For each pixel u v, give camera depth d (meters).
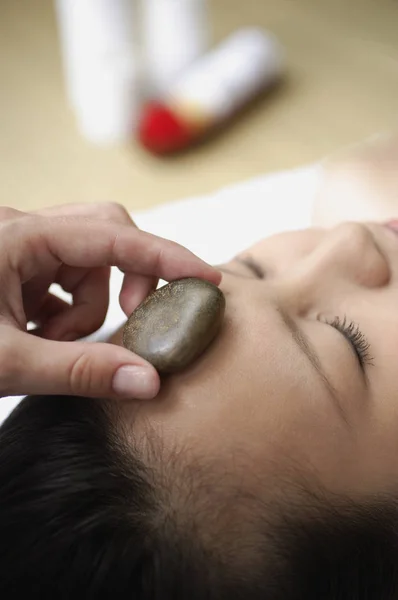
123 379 0.34
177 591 0.33
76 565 0.33
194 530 0.33
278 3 0.93
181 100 0.79
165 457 0.34
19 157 0.83
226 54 0.84
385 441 0.37
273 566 0.34
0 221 0.39
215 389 0.35
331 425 0.35
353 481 0.36
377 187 0.56
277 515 0.34
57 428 0.36
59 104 0.87
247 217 0.62
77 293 0.44
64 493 0.34
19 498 0.34
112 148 0.82
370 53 0.87
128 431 0.35
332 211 0.56
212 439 0.34
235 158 0.80
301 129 0.81
